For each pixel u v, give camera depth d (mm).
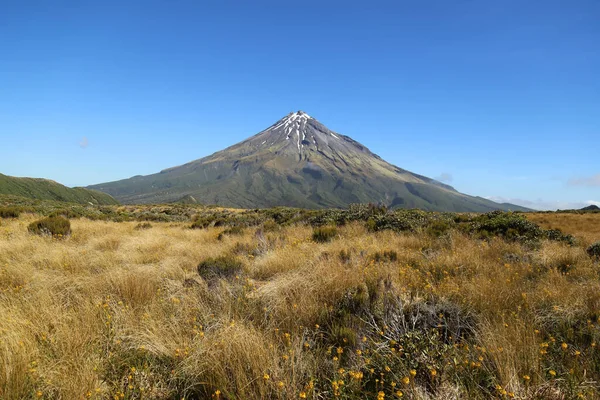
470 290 4934
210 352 3270
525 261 7918
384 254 8016
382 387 2855
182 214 37156
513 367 2924
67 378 2879
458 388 2783
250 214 28719
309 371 3043
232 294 5125
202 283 5914
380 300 4574
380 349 3348
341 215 16766
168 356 3400
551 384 2832
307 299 4684
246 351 3221
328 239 11328
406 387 2807
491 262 7523
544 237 12000
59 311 4180
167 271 6891
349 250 8320
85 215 24359
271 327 4027
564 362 3236
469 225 13352
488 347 3293
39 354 3230
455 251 8578
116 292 5238
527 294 4926
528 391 2721
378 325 4102
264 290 5188
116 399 2625
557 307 4352
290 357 3205
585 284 5734
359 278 5520
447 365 3047
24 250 8648
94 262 7578
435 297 4680
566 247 10086
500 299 4660
